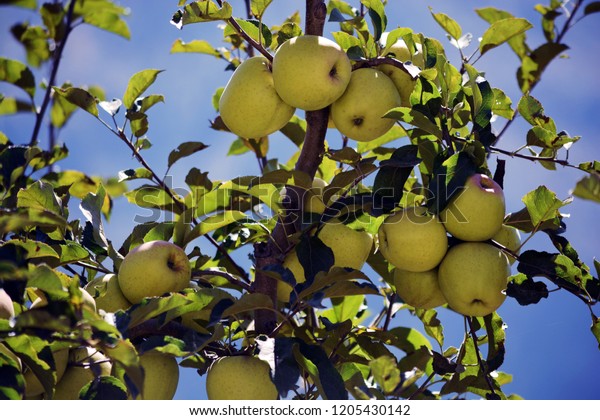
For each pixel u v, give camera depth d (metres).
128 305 2.66
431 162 2.70
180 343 2.29
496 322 2.74
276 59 2.57
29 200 2.74
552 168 2.73
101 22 3.46
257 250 2.75
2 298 2.25
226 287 2.99
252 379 2.42
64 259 2.77
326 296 2.50
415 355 3.03
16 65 3.42
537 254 2.53
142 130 3.08
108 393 2.33
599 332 2.56
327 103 2.61
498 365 2.71
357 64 2.75
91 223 2.93
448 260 2.56
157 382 2.48
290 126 3.44
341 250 2.80
